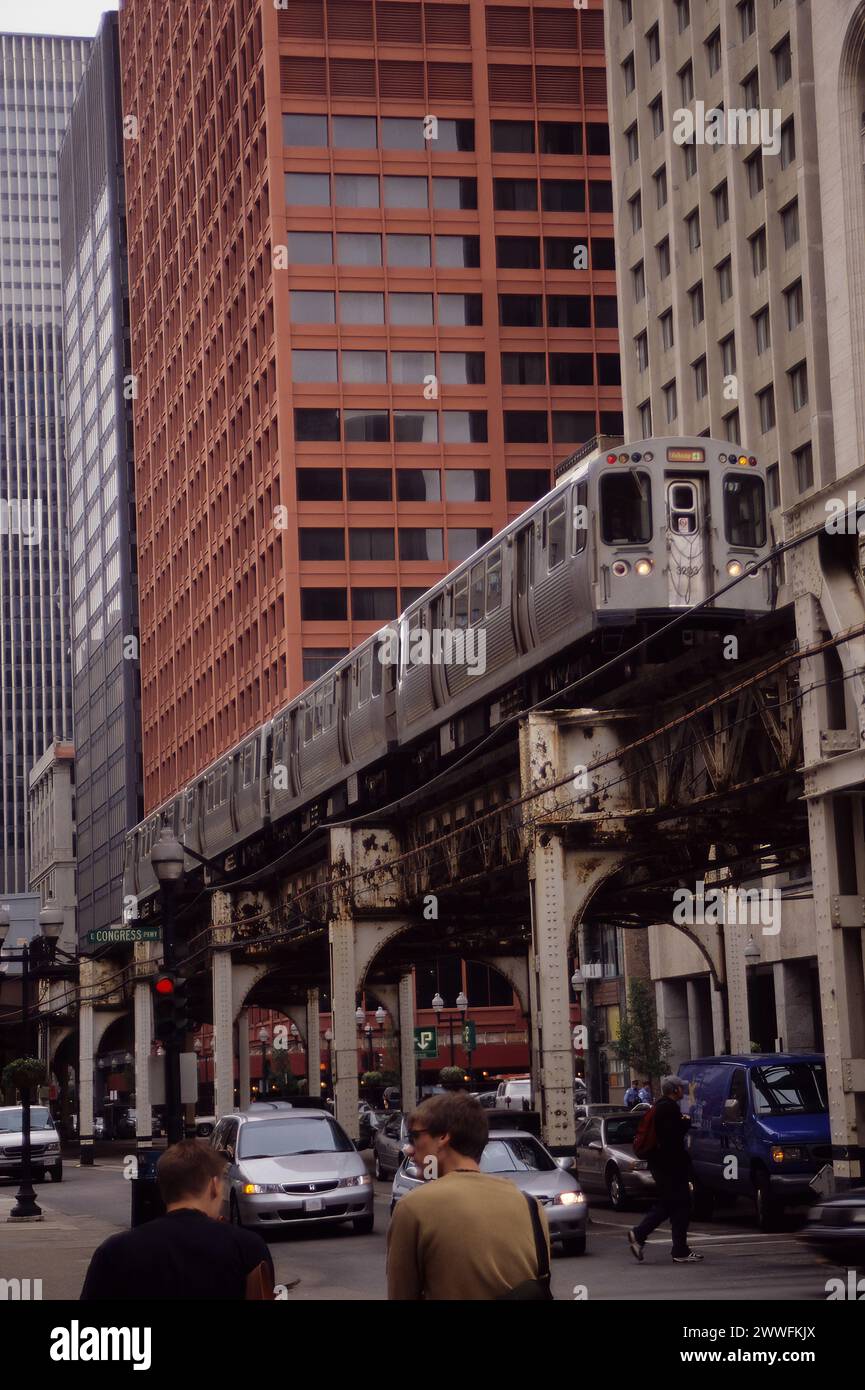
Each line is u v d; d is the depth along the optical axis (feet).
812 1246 54.75
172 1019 92.43
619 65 286.46
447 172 380.78
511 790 131.03
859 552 78.38
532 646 117.08
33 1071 135.33
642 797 109.50
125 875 289.12
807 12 224.33
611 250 385.50
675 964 262.88
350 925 158.61
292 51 377.50
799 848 125.18
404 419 373.81
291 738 184.55
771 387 236.63
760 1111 92.63
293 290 372.17
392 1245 21.26
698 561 106.22
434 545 371.97
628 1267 74.23
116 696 547.08
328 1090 364.38
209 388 433.48
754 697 91.45
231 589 411.95
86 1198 166.71
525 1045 365.40
